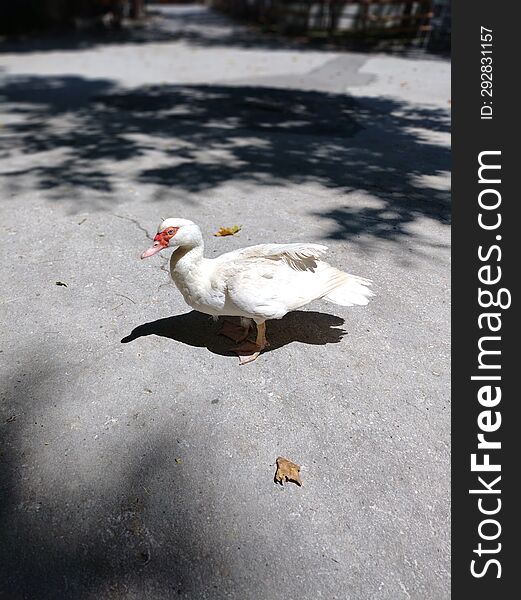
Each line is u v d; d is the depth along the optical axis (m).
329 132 3.02
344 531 0.81
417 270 1.51
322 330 1.26
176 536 0.80
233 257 1.12
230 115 3.39
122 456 0.92
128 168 2.39
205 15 12.97
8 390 1.06
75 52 6.34
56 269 1.50
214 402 1.03
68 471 0.89
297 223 1.81
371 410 1.03
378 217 1.86
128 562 0.77
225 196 2.06
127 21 10.11
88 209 1.92
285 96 3.93
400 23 6.82
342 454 0.94
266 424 0.99
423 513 0.85
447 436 0.98
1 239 1.68
